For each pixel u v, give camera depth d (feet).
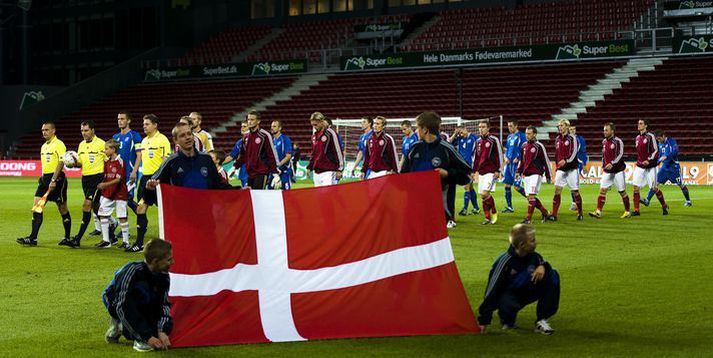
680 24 128.47
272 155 50.88
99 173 44.78
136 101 150.92
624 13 132.16
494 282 23.88
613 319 25.62
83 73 169.58
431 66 127.44
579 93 120.37
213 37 163.73
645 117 112.37
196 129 52.47
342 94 137.08
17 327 24.90
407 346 22.54
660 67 119.65
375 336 23.66
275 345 22.80
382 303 24.45
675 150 68.08
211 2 164.86
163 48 158.81
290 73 137.49
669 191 86.63
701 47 110.83
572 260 38.06
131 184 45.09
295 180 105.09
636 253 40.34
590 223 55.26
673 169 67.77
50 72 173.47
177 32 160.45
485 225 54.08
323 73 144.05
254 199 25.13
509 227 52.95
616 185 59.11
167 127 142.41
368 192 25.46
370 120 61.41
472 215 61.52
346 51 147.95
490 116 122.21
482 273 34.58
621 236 47.67
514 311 24.03
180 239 24.02
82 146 44.83
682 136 108.06
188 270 23.86
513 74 129.08
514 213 62.75
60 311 27.30
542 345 22.53
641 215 60.90
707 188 91.30
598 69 123.85
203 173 28.50
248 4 167.02
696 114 109.91
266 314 23.82
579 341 22.93
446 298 24.50
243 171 71.15
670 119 110.52
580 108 118.01
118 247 44.16
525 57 120.67
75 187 98.89
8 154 145.59
